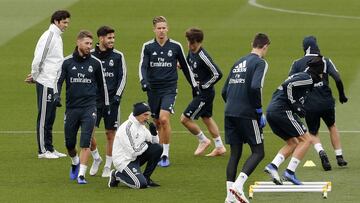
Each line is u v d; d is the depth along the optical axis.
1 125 37.50
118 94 29.95
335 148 30.61
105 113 29.86
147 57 31.33
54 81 30.28
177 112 39.75
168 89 31.34
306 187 27.30
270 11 68.31
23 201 26.47
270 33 59.62
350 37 58.09
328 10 68.94
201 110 32.03
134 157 27.86
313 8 69.88
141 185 27.73
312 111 30.02
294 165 27.69
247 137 26.44
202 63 32.06
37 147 33.78
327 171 29.91
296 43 56.28
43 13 66.56
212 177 29.31
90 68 28.94
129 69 49.12
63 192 27.47
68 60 28.95
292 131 27.69
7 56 52.84
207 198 26.73
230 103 26.53
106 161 29.77
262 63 26.25
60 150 33.41
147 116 27.67
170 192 27.39
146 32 59.84
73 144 29.02
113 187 28.03
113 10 67.94
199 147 32.62
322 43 56.25
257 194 27.22
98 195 27.09
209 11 67.94
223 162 31.45
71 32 59.69
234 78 26.55
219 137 32.38
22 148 33.62
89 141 28.66
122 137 27.70
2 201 26.47
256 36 26.67
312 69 27.45
